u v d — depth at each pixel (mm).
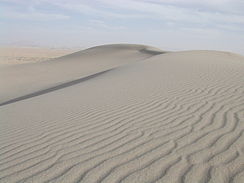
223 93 7086
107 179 2980
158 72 12094
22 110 7039
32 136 4648
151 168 3182
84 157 3596
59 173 3184
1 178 3158
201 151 3559
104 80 11586
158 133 4363
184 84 8781
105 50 52719
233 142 3783
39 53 103438
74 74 28672
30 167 3400
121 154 3625
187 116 5211
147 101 6738
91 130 4746
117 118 5402
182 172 3049
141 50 50031
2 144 4371
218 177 2902
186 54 24234
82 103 7121
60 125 5184
